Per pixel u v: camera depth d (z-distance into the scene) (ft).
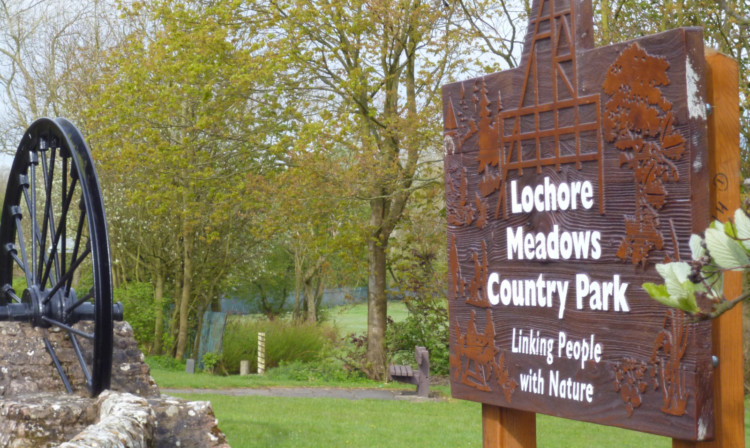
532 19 11.39
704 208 9.21
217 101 59.72
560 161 10.82
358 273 74.33
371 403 50.80
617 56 10.08
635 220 9.81
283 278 118.32
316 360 81.51
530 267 11.30
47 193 24.22
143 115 62.75
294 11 58.75
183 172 66.74
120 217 85.87
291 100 63.52
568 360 10.65
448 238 12.73
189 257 85.15
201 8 66.03
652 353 9.58
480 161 12.15
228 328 90.07
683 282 5.51
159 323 85.87
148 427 15.39
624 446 37.06
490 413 12.25
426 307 73.20
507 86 11.73
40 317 21.90
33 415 18.01
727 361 9.52
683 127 9.26
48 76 91.86
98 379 19.51
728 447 9.51
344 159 62.64
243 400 49.70
